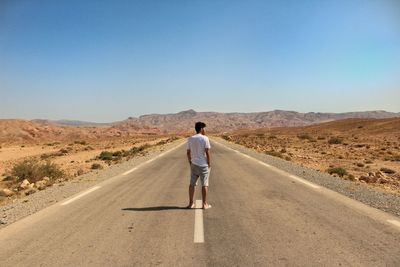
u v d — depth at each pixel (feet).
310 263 18.33
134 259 19.58
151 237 23.44
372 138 226.99
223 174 55.01
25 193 48.83
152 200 35.88
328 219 26.86
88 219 28.71
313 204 32.19
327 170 65.21
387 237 22.33
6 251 21.68
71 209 32.73
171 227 25.70
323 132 334.03
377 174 62.49
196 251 20.57
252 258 19.24
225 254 19.97
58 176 69.15
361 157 108.88
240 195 37.37
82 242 22.80
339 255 19.35
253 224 26.02
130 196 38.40
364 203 32.55
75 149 198.29
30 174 67.36
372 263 18.15
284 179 48.26
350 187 41.22
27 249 21.86
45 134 507.71
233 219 27.61
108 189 43.62
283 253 19.86
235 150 117.70
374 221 26.11
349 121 377.71
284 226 25.27
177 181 49.19
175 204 33.68
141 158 94.12
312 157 106.93
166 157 94.73
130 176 56.03
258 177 50.70
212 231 24.49
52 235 24.61
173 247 21.38
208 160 31.71
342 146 170.50
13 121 510.17
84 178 56.29
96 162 102.27
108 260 19.56
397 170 77.51
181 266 18.40
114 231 25.04
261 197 36.04
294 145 187.21
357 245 20.93
